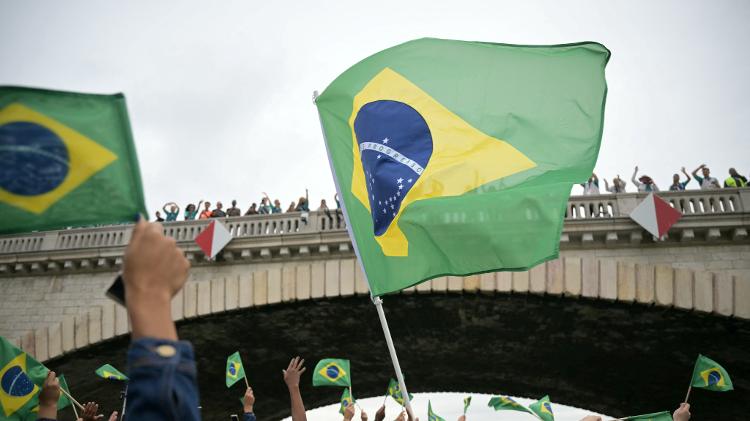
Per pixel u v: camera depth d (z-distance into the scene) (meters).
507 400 11.29
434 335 30.14
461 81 7.52
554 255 6.56
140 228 2.39
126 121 3.25
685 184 25.69
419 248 7.11
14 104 3.08
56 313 26.42
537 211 6.76
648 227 22.98
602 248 23.97
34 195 3.07
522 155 7.11
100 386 30.09
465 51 7.63
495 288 24.50
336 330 29.31
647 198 23.25
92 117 3.20
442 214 7.04
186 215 28.45
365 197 7.91
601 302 24.14
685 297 23.03
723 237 23.33
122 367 28.50
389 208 7.35
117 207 3.21
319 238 25.16
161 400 2.10
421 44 7.85
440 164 7.25
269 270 25.61
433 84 7.61
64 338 26.06
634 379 33.34
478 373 35.53
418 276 7.08
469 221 6.96
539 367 33.81
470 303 26.19
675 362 30.28
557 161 7.02
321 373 12.55
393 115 7.65
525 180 6.96
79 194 3.15
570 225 23.72
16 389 6.19
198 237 25.44
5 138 3.05
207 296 25.69
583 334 28.64
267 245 25.45
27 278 27.17
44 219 3.10
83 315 26.16
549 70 7.32
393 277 7.22
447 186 7.15
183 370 2.22
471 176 7.13
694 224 23.05
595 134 7.07
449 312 27.36
